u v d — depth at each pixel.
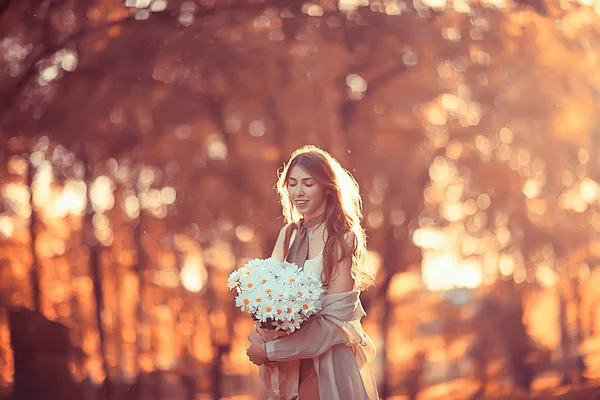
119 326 9.22
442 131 9.67
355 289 2.59
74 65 8.83
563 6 9.48
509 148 9.56
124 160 9.17
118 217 9.22
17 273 8.76
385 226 9.80
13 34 8.68
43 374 8.72
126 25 9.20
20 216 8.75
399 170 9.78
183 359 9.41
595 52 9.38
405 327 9.70
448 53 9.51
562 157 9.51
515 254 9.60
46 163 8.80
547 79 9.43
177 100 9.42
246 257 9.78
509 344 9.45
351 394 2.52
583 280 9.52
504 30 9.53
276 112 9.70
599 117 9.39
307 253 2.61
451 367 9.53
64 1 8.85
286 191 2.82
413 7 9.67
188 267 9.62
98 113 8.96
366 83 9.67
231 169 9.66
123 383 9.12
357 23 9.58
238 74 9.55
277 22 9.56
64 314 8.91
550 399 8.99
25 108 8.70
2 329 8.71
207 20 9.44
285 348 2.46
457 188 9.71
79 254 8.99
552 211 9.53
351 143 9.76
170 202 9.52
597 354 9.38
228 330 9.57
